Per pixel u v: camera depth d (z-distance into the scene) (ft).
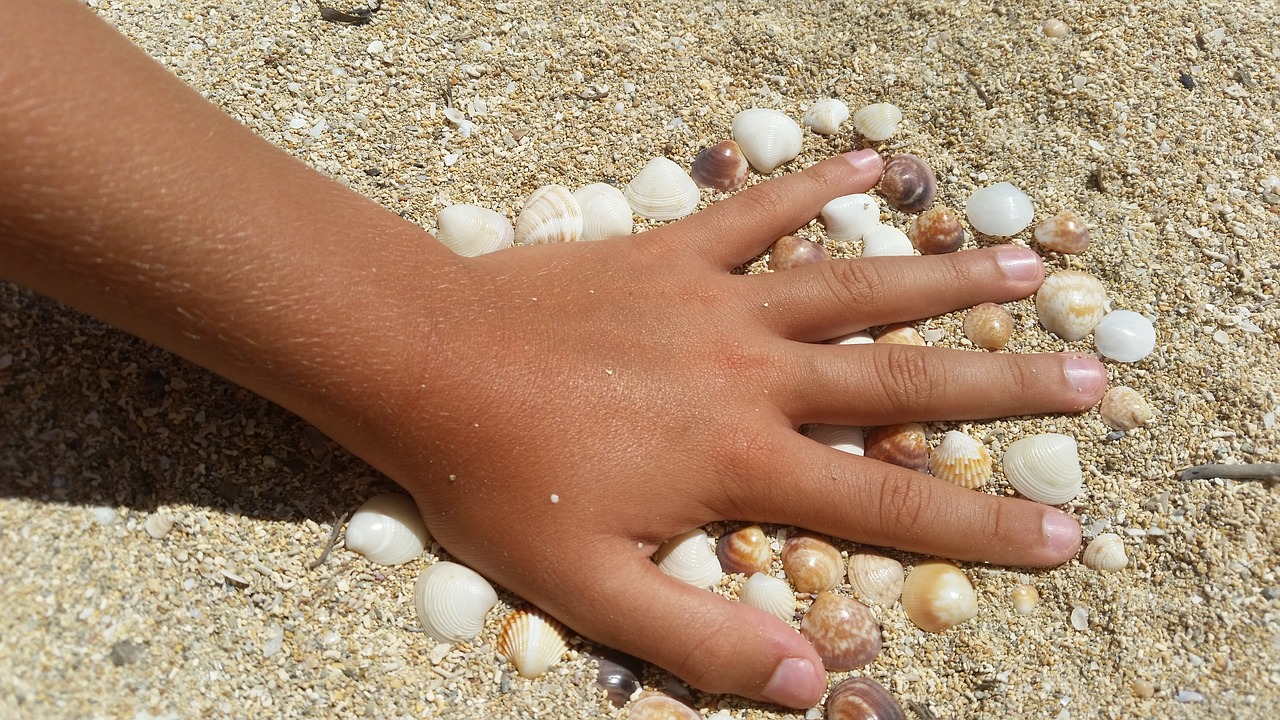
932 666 0.64
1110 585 0.64
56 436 0.60
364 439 0.60
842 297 0.69
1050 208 0.75
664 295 0.67
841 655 0.64
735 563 0.66
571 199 0.75
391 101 0.77
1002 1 0.83
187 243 0.52
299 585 0.62
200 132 0.54
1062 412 0.69
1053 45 0.80
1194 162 0.76
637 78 0.81
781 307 0.68
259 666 0.59
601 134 0.79
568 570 0.61
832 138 0.80
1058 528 0.64
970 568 0.66
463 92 0.78
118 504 0.60
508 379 0.60
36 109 0.49
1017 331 0.72
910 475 0.64
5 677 0.51
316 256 0.56
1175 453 0.67
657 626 0.60
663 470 0.62
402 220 0.62
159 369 0.64
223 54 0.76
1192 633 0.63
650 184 0.76
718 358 0.65
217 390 0.65
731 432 0.64
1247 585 0.63
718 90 0.81
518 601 0.64
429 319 0.59
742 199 0.73
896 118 0.79
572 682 0.62
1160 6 0.82
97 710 0.53
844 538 0.65
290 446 0.65
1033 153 0.77
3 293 0.62
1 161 0.49
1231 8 0.82
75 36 0.52
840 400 0.66
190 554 0.60
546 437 0.61
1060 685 0.63
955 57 0.82
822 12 0.84
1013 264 0.71
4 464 0.58
